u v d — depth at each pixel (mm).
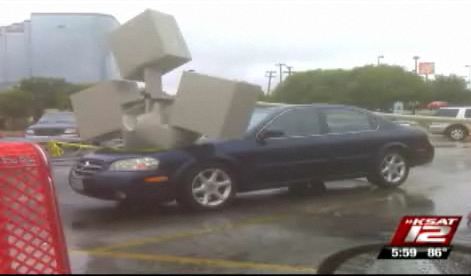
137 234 6848
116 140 10156
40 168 5953
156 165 7707
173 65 8703
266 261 5645
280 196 9383
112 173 7605
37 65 59125
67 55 58438
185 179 7902
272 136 8570
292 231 6879
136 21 8508
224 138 8172
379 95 64625
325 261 5617
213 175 8125
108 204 8859
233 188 8266
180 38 8695
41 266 5461
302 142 8820
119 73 8836
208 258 5781
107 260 5770
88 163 7977
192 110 8070
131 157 7723
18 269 5352
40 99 54688
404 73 66062
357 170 9461
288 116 8875
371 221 7398
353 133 9445
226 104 7852
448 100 69875
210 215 7867
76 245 6355
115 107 8406
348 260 5641
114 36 8750
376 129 9773
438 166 13430
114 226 7293
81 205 8789
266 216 7770
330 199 9039
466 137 25750
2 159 5805
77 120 8695
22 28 60156
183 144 8359
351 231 6848
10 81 60344
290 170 8711
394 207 8305
